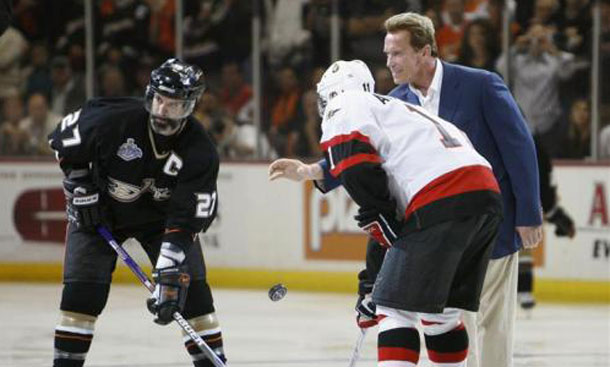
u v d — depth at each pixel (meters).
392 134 12.72
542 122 32.81
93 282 13.94
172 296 13.54
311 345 23.25
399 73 14.40
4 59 37.91
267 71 35.53
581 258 31.28
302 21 35.09
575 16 32.50
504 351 15.06
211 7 36.16
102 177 14.09
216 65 36.44
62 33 37.72
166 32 37.12
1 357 21.31
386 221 12.60
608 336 24.86
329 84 13.80
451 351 13.31
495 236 13.06
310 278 33.75
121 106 13.98
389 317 12.79
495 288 14.96
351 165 12.45
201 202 13.73
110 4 37.28
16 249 36.38
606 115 32.34
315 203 33.62
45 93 37.88
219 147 36.44
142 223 14.57
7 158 36.25
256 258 34.47
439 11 33.69
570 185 31.25
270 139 35.62
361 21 34.56
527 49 32.78
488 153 14.70
